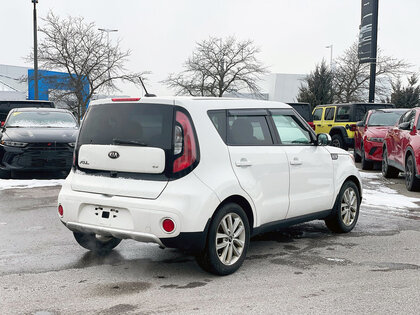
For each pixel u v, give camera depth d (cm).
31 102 1730
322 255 556
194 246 449
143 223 446
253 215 507
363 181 1202
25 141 1101
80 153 502
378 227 704
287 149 559
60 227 679
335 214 643
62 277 473
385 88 4688
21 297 420
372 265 518
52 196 919
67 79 3825
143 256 545
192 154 453
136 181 459
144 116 470
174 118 457
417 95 4047
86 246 545
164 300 414
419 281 466
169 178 449
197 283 457
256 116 536
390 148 1207
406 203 895
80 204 483
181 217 438
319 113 2173
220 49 4303
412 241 622
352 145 1894
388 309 396
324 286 451
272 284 455
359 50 2858
